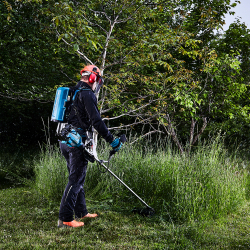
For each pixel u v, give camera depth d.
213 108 6.89
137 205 3.89
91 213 3.61
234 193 3.97
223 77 6.74
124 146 5.07
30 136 12.91
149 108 5.97
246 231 3.09
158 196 3.93
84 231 2.97
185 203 3.48
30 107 11.98
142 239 2.82
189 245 2.62
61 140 3.04
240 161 5.21
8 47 8.09
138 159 4.64
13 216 3.44
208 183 3.75
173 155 4.66
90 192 4.27
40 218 3.41
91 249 2.56
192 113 6.49
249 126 8.31
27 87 8.40
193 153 4.54
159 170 4.17
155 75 5.59
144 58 4.74
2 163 7.27
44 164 4.93
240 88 6.63
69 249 2.55
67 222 3.09
